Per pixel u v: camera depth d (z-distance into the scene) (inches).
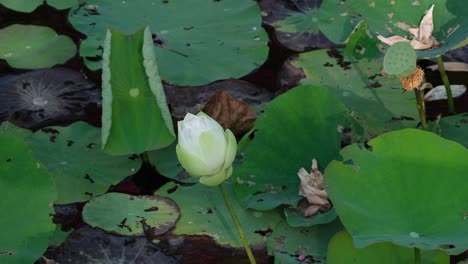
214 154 86.7
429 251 87.8
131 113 97.4
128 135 97.7
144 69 96.3
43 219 89.2
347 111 96.9
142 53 96.3
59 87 107.3
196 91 106.2
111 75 96.1
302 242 92.3
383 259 87.5
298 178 95.0
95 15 114.8
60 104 105.3
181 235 93.5
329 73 107.2
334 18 103.8
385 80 106.0
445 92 105.1
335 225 93.2
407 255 87.5
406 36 100.2
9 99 105.5
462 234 84.8
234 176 95.3
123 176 98.0
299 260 90.9
